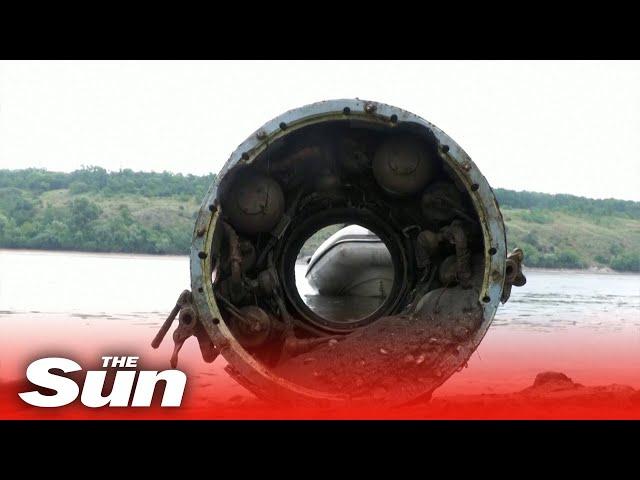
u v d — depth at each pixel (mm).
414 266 7328
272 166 6602
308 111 5809
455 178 6047
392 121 5879
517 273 5996
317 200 7266
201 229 5664
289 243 7309
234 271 6219
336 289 9320
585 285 33656
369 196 7277
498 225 5816
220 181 5738
